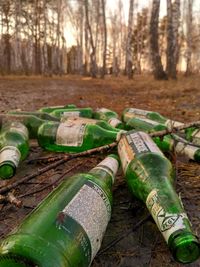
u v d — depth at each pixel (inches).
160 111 49.2
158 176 14.3
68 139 23.3
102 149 19.7
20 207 16.2
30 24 274.5
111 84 127.7
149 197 12.8
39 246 9.6
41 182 20.1
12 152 17.9
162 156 16.1
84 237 10.7
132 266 13.0
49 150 24.5
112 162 15.9
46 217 10.7
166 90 86.4
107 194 13.2
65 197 11.7
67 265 9.7
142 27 335.9
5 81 145.5
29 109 52.6
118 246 14.1
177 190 19.0
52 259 9.4
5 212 16.8
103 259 13.3
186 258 10.2
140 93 81.9
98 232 11.5
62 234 10.3
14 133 21.8
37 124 25.1
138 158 15.9
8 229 15.4
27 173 21.7
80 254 10.3
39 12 269.7
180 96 71.3
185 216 11.0
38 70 275.9
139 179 15.0
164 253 13.7
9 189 17.1
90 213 11.5
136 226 14.9
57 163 19.2
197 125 23.0
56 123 24.0
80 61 309.7
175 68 139.1
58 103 61.0
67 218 10.7
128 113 31.3
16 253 9.4
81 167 22.7
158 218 11.4
